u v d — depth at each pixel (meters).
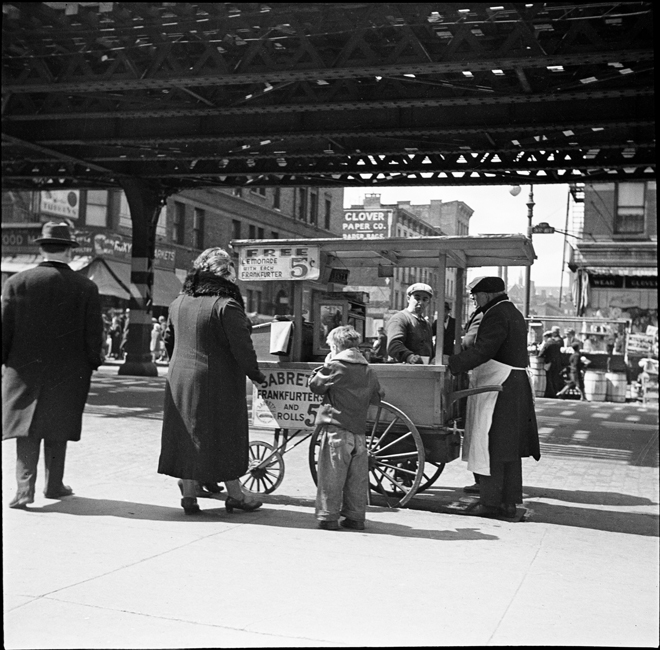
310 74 10.82
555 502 7.61
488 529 6.26
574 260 30.53
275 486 7.24
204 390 6.22
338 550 5.37
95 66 11.93
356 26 10.52
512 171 16.66
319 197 47.75
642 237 30.06
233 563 4.95
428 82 11.67
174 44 11.11
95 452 9.52
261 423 7.20
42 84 11.20
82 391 6.58
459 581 4.75
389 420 7.02
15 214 18.67
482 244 6.88
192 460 6.20
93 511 6.35
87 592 4.28
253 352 6.27
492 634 3.82
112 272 27.23
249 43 11.16
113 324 31.17
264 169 18.39
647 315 30.23
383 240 6.89
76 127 15.01
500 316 6.72
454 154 16.64
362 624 3.91
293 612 4.06
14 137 14.77
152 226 22.02
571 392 22.58
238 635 3.71
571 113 12.91
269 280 7.19
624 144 14.69
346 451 5.99
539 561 5.30
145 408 14.55
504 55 10.03
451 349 8.05
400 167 17.08
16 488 6.91
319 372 6.10
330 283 7.58
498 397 6.72
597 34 9.70
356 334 6.21
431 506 7.04
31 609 3.98
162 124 14.93
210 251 6.54
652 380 21.92
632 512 7.20
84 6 10.77
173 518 6.22
